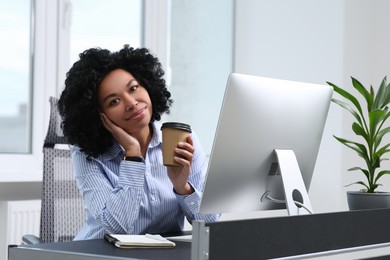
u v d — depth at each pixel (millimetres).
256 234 1428
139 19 4188
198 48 4551
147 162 2127
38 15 3627
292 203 1861
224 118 1736
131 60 2115
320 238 1603
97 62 2035
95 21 3934
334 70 4242
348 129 4242
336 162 4215
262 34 4598
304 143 1994
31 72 3656
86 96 2002
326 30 4281
